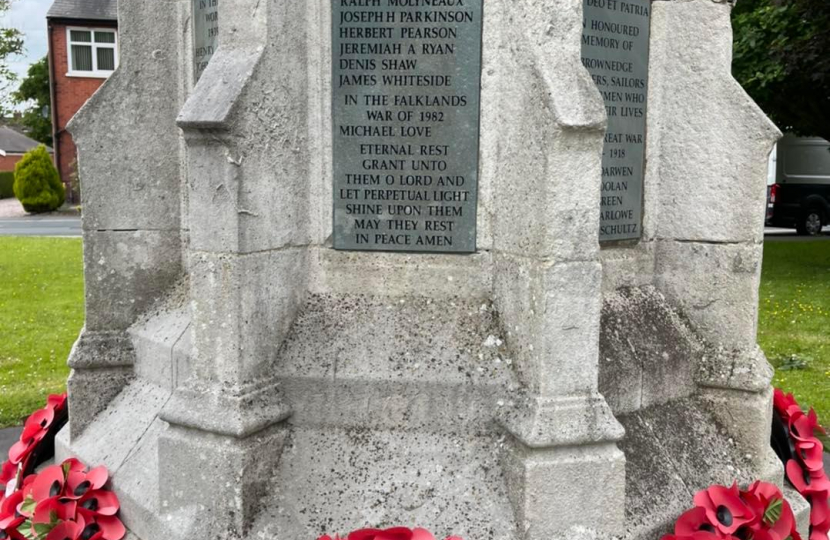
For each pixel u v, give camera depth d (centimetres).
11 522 366
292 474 342
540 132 312
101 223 445
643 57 404
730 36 394
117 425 424
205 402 334
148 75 444
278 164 347
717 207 403
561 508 317
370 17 356
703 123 402
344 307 371
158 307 454
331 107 366
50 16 3428
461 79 354
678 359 401
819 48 1310
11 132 6084
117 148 443
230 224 326
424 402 347
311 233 376
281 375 352
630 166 405
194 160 329
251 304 337
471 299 368
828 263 1625
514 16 331
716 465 387
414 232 369
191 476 336
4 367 809
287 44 346
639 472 353
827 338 941
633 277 413
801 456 420
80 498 374
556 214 310
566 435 312
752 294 399
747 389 397
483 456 339
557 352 317
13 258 1712
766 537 336
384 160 366
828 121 1533
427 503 328
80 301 1209
